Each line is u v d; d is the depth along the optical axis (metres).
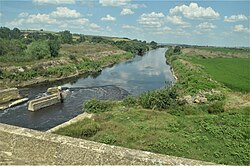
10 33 115.25
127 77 58.94
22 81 48.62
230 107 28.77
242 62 79.50
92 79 56.34
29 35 128.62
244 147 18.14
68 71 59.94
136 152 7.22
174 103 30.16
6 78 46.94
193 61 77.94
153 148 17.92
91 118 26.58
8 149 8.20
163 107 29.69
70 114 31.56
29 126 27.39
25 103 36.56
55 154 7.73
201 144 18.78
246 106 28.88
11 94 38.16
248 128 21.67
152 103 29.91
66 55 74.31
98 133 21.14
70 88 46.31
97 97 39.66
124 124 23.25
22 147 8.06
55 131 22.72
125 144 18.69
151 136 19.92
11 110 33.22
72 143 7.65
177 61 75.56
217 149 17.95
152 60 96.25
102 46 112.12
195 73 50.53
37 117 30.45
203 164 6.72
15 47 71.06
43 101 34.34
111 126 22.41
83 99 38.50
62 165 7.65
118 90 44.81
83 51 89.31
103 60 81.75
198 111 28.34
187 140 19.36
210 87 38.50
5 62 55.59
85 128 21.64
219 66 67.81
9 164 8.20
